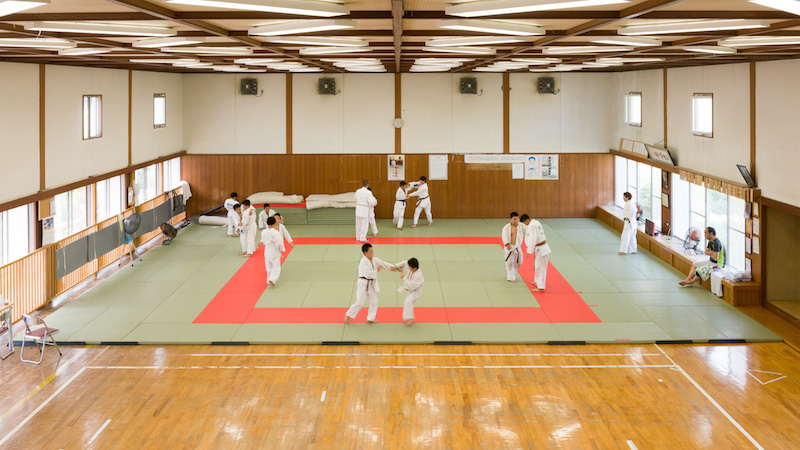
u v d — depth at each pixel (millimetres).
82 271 13797
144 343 10391
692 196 15359
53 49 9508
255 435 7582
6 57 10781
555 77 20500
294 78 20469
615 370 9391
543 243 12945
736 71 12781
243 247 16188
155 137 18406
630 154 18812
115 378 9164
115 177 16156
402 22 6727
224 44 9172
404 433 7605
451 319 11422
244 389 8805
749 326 11047
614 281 13781
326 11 5516
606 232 18797
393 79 20516
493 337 10570
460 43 9016
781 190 11336
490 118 20672
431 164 20797
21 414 8086
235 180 20766
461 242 17547
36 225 12328
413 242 17562
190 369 9469
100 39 8297
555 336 10609
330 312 11828
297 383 8992
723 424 7797
